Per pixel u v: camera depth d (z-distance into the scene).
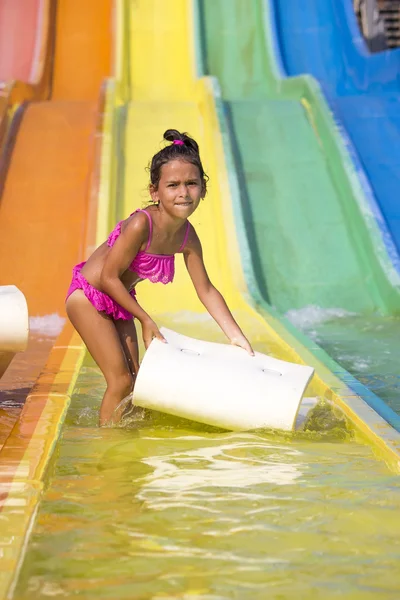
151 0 31.22
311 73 29.02
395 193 19.56
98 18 30.91
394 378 10.93
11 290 8.74
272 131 21.98
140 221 8.05
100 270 8.43
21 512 5.37
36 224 18.12
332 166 20.47
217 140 20.48
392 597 4.46
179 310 16.25
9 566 4.61
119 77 27.22
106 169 18.97
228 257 16.97
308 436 7.80
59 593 4.46
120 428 8.13
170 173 7.83
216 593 4.49
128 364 8.71
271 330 13.31
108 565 4.82
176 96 27.89
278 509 5.80
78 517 5.59
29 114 22.47
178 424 8.27
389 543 5.20
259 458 7.07
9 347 8.42
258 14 30.64
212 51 29.48
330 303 16.95
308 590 4.54
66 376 9.42
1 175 19.59
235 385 7.85
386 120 22.31
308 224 18.80
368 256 17.88
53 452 6.71
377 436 7.29
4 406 9.17
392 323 15.77
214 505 5.85
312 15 31.08
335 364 10.46
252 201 19.28
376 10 36.16
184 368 7.93
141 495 6.07
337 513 5.71
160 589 4.53
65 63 29.41
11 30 30.53
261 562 4.89
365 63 27.50
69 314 8.59
